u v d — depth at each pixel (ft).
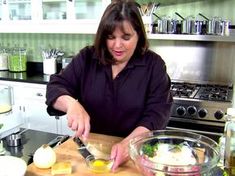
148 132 3.60
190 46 8.57
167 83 4.37
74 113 3.63
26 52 10.75
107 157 3.48
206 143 3.36
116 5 3.78
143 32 4.09
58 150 3.72
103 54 4.20
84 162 3.44
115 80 4.35
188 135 3.53
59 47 10.25
